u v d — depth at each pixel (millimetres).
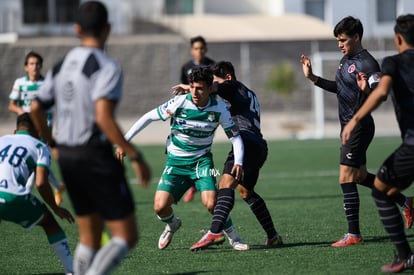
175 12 112375
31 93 35750
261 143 23234
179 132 22812
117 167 15555
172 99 22578
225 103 22922
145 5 104938
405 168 18125
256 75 100375
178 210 33188
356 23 23125
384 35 112688
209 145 23266
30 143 19188
